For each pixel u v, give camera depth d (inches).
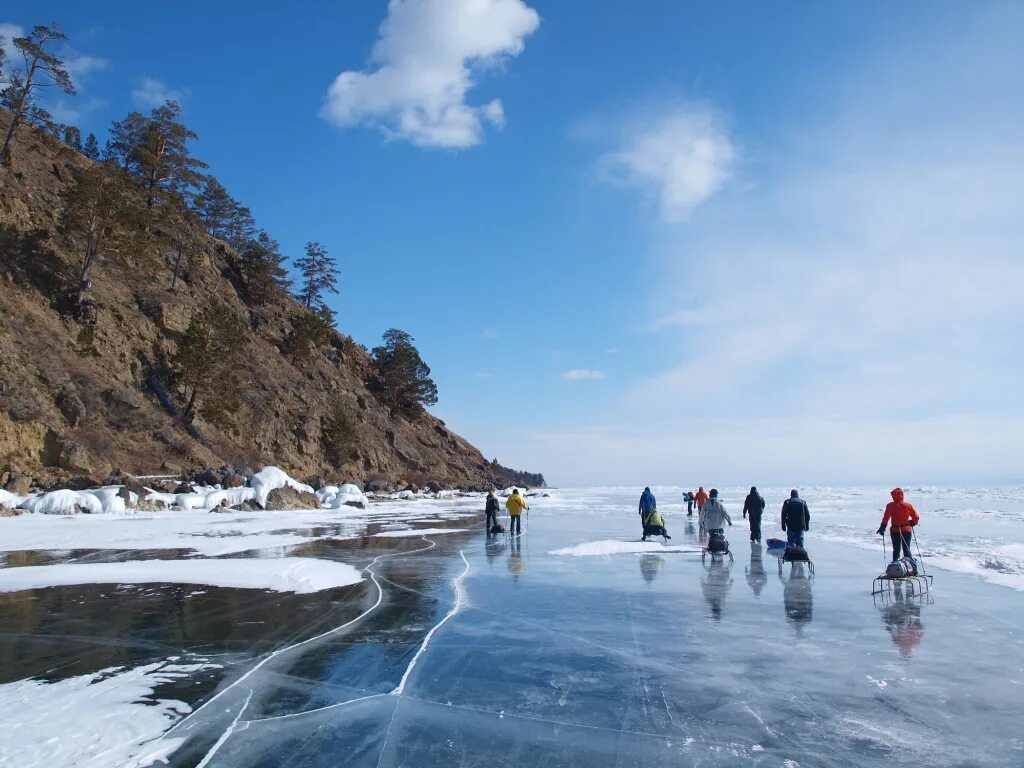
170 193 2380.7
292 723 204.8
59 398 1469.0
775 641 300.8
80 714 210.5
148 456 1562.5
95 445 1454.2
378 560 583.5
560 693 232.2
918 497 2822.3
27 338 1510.8
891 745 185.8
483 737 193.5
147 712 213.0
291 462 2186.3
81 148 2970.0
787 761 175.5
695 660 271.1
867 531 892.6
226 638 309.1
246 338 2044.8
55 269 1734.7
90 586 444.1
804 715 209.6
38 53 1947.6
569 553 629.9
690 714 211.2
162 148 2439.7
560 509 1603.1
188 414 1831.9
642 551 638.5
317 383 2753.4
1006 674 251.1
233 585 447.8
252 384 2266.2
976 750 182.4
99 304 1768.0
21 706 217.5
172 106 2453.2
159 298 2011.6
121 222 1819.6
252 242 2915.8
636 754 180.7
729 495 3422.7
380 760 177.3
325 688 238.4
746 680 245.1
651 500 740.0
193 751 182.9
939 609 367.9
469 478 3346.5
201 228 2679.6
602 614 358.3
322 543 728.3
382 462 2775.6
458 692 233.8
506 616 354.3
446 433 3796.8
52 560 569.0
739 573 500.1
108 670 258.4
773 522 1091.3
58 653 283.4
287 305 3102.9
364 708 218.1
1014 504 2018.9
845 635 311.0
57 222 1845.5
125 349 1785.2
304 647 293.3
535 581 466.9
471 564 556.7
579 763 175.0
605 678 248.8
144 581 460.4
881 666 261.6
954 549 654.5
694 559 583.2
